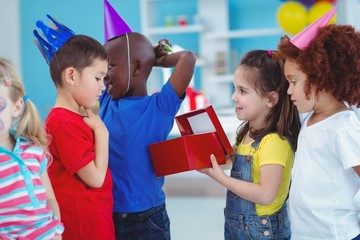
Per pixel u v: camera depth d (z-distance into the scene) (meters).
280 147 1.43
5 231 1.16
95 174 1.33
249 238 1.47
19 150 1.19
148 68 1.58
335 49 1.28
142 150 1.53
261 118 1.50
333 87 1.29
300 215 1.36
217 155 1.47
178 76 1.54
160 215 1.58
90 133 1.36
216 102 5.20
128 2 5.39
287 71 1.36
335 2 4.27
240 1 5.22
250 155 1.47
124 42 1.54
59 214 1.28
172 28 5.07
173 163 1.46
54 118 1.34
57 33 1.46
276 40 5.14
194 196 3.86
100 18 5.46
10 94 1.16
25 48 5.62
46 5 5.54
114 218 1.54
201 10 5.17
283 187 1.48
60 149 1.32
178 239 2.74
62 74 1.37
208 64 5.17
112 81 1.54
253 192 1.40
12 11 5.59
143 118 1.53
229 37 5.09
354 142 1.26
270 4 5.15
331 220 1.31
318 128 1.33
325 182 1.31
